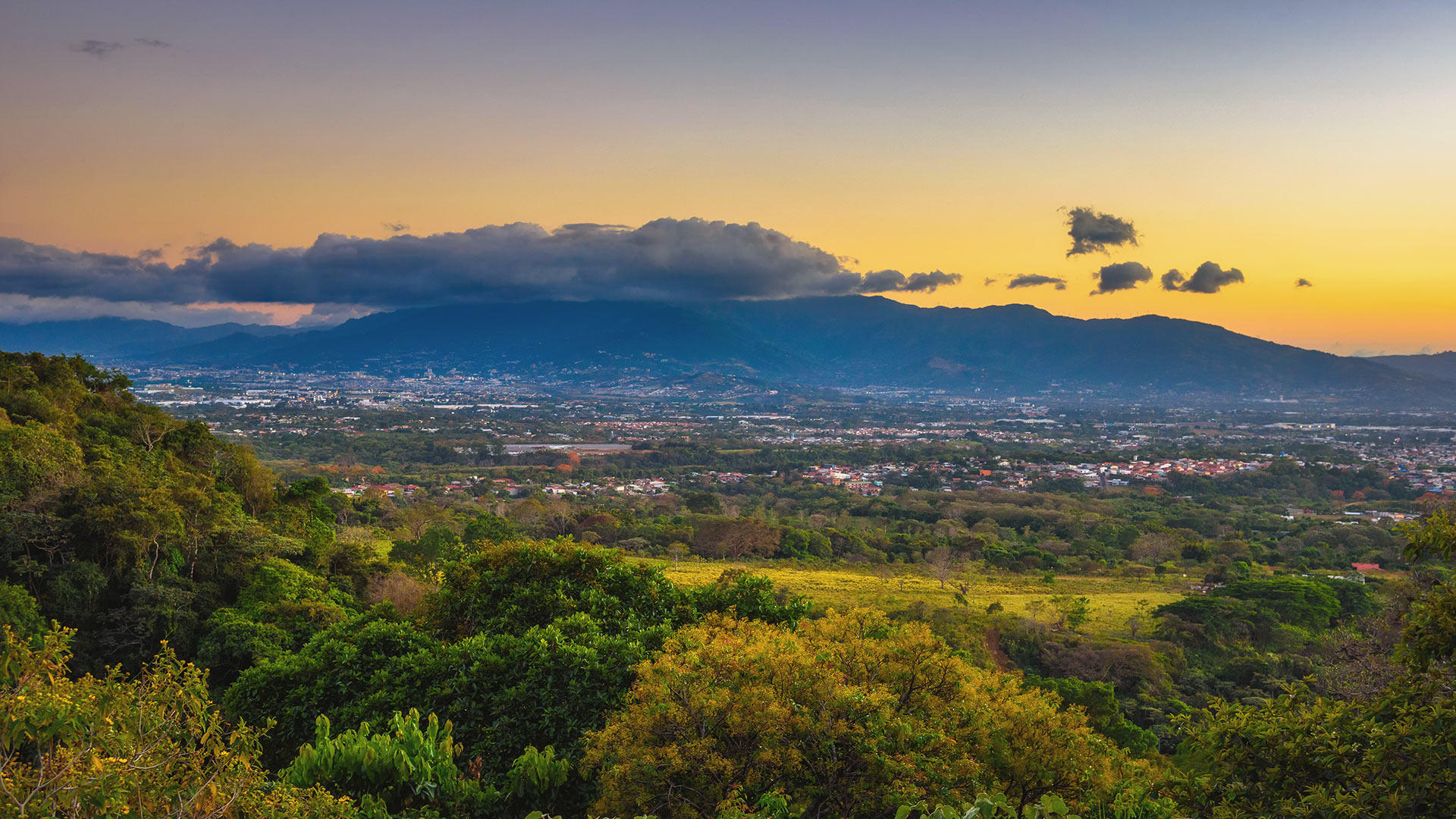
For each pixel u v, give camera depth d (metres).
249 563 33.34
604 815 9.55
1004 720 10.12
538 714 13.41
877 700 9.44
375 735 10.84
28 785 5.27
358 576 40.25
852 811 9.26
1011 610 52.22
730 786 9.36
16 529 26.41
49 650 6.16
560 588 17.77
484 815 10.55
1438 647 8.34
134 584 27.89
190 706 6.61
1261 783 9.22
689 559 73.06
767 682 9.70
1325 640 41.66
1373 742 8.41
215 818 5.86
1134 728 29.03
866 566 71.25
